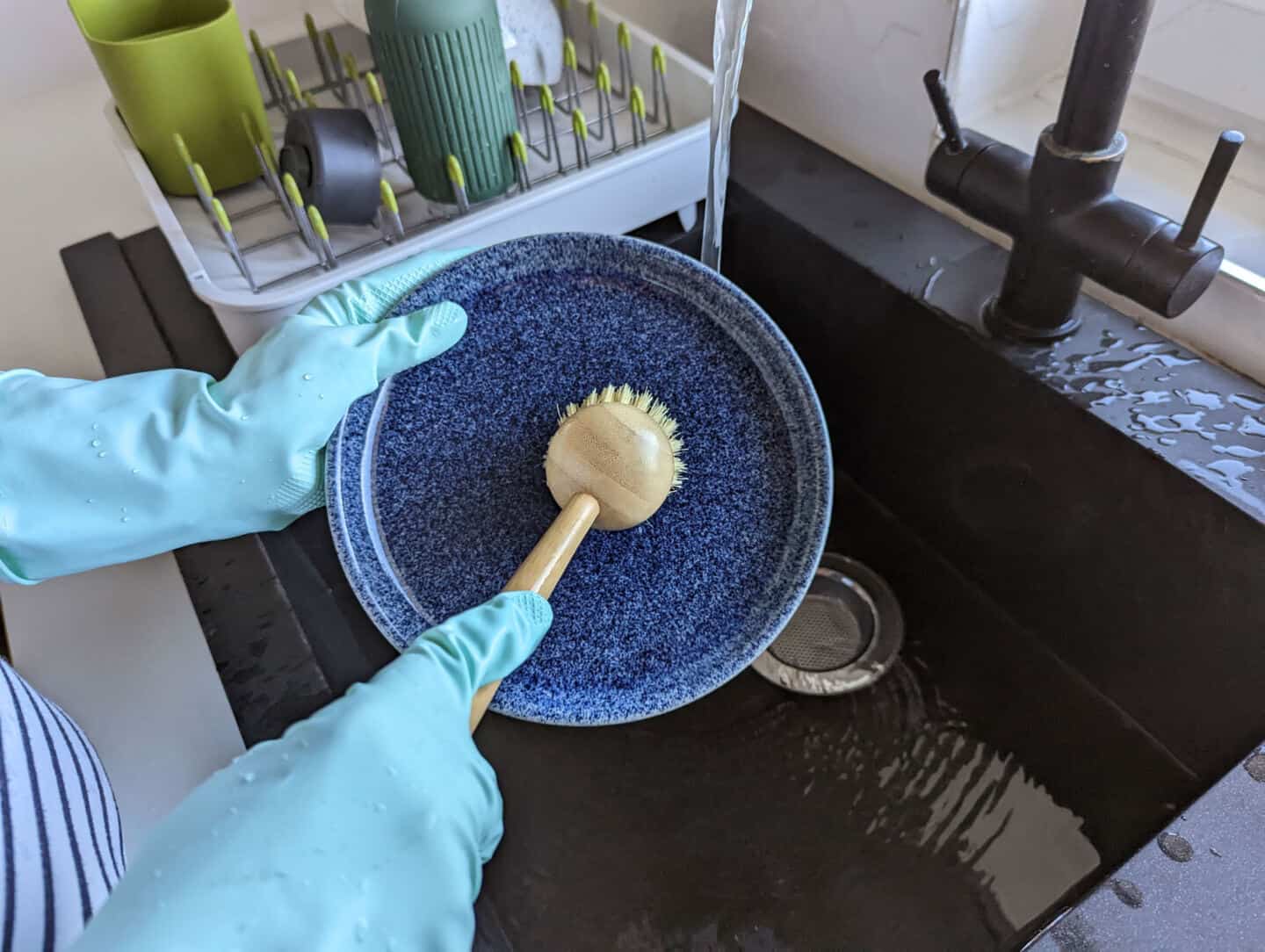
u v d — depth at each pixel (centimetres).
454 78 56
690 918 53
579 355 50
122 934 35
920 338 61
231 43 62
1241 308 52
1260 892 37
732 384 49
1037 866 55
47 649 53
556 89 75
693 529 48
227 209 66
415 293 50
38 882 40
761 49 75
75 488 49
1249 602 48
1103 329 57
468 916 42
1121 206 48
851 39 66
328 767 40
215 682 52
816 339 72
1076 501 56
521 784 60
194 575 51
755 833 57
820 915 53
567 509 46
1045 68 67
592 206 62
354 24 75
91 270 71
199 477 49
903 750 61
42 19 81
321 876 38
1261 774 41
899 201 68
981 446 61
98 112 86
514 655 44
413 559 48
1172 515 50
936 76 50
